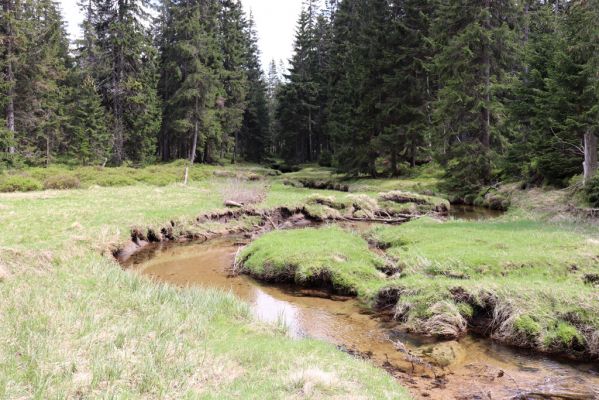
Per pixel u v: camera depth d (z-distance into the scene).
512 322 8.34
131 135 40.41
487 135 27.69
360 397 5.35
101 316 7.14
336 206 24.48
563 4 31.08
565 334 7.96
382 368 7.17
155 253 15.74
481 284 9.43
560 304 8.55
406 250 13.66
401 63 35.81
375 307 10.32
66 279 9.13
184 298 8.98
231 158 62.53
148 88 40.50
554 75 21.00
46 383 4.77
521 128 27.89
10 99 30.83
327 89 54.16
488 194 26.69
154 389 5.04
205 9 48.25
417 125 33.91
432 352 7.86
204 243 17.61
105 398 4.68
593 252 11.30
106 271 10.12
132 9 39.06
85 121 37.44
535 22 30.47
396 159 39.22
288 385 5.43
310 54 61.78
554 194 21.42
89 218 16.58
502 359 7.64
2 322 6.31
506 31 26.41
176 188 27.45
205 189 27.52
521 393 6.42
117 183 27.77
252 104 64.44
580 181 20.19
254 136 64.88
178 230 18.30
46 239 12.67
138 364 5.59
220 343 6.90
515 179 27.25
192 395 4.98
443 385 6.63
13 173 26.67
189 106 43.25
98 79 40.19
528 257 11.07
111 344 5.98
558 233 13.79
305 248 13.52
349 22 49.56
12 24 30.77
